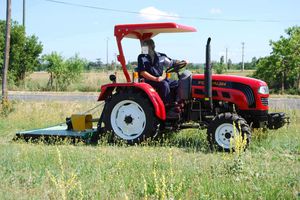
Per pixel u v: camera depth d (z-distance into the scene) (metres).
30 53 34.03
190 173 6.04
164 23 8.63
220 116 8.02
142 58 8.81
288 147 8.18
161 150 7.95
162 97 8.75
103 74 43.44
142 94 8.83
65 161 6.92
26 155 7.27
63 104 15.70
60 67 33.69
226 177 5.88
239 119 7.91
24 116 12.66
